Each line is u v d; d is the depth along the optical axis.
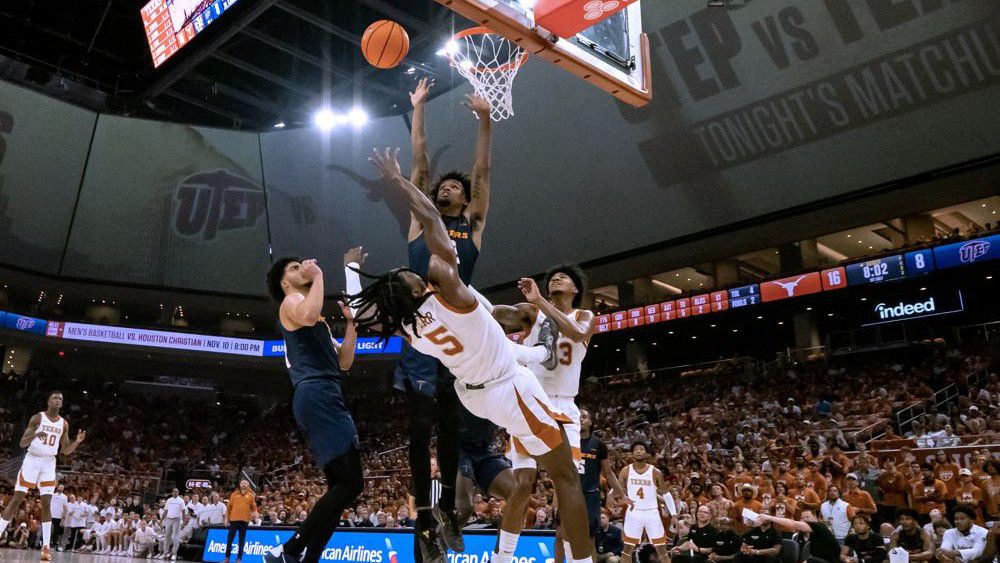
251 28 25.81
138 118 27.08
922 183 19.09
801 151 19.73
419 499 3.88
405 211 27.16
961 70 16.77
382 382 36.28
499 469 4.45
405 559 9.34
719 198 21.64
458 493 4.43
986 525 10.15
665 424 22.88
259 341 33.56
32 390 30.91
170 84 29.02
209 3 22.84
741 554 9.57
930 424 16.97
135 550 17.64
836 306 23.98
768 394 22.86
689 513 12.35
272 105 31.06
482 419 4.46
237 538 12.77
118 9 26.81
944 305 21.48
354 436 4.10
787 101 19.17
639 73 6.63
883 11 16.88
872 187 19.48
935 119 17.72
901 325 23.03
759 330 28.91
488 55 17.52
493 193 24.92
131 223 28.47
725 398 23.50
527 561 7.98
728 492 12.89
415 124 4.59
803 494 11.68
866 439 17.55
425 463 3.89
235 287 30.42
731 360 27.02
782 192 20.64
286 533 12.02
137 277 29.41
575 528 3.66
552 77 21.97
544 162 23.56
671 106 20.77
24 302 32.66
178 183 28.39
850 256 29.91
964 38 16.33
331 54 27.53
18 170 25.86
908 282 21.33
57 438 8.48
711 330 28.67
